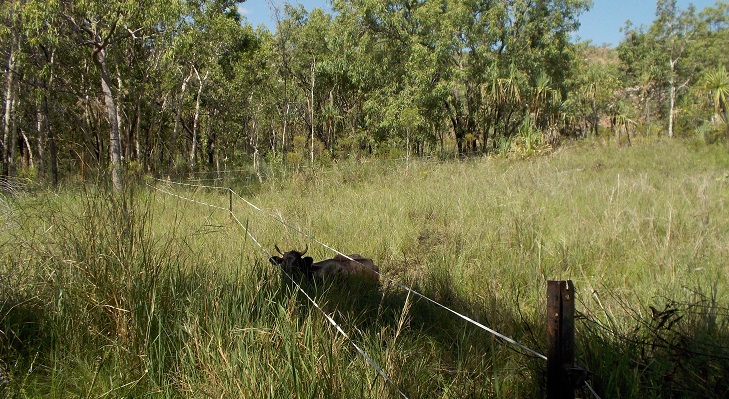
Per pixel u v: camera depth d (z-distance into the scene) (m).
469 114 28.73
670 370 3.62
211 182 19.31
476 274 6.11
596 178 13.89
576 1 27.47
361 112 35.19
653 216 7.59
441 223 8.74
